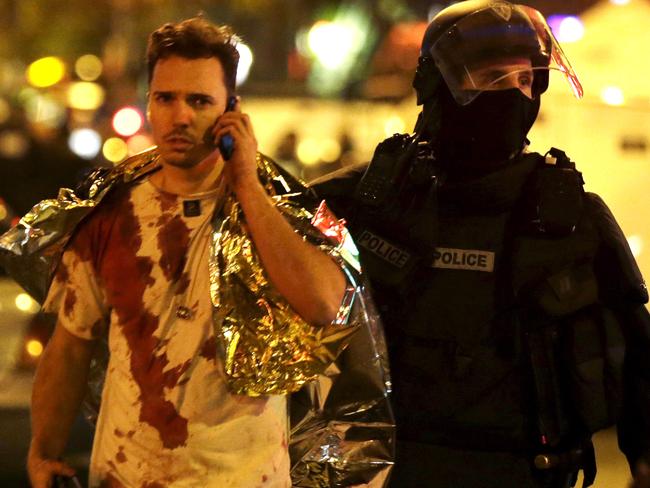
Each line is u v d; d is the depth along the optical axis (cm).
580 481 1350
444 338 719
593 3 1656
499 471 717
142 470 632
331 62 5309
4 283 1490
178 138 635
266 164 673
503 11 747
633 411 737
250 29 6544
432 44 753
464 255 724
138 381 637
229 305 639
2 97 6091
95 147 3016
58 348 673
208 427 630
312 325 647
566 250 721
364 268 725
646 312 727
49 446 679
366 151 4056
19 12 7319
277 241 629
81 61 7131
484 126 738
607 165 1584
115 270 648
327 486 708
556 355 717
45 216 664
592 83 1603
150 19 6266
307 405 705
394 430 704
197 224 644
